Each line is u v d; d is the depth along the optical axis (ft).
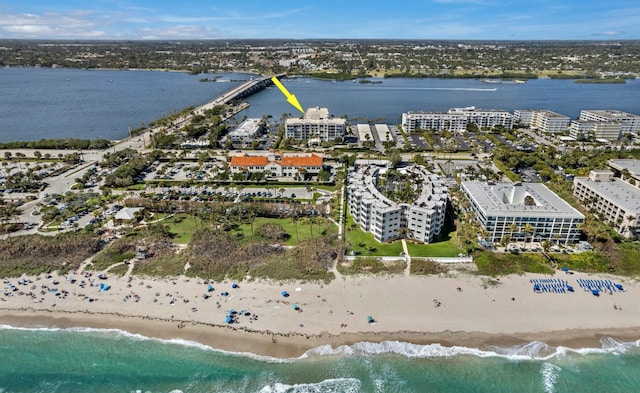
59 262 517.55
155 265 511.81
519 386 355.56
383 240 564.71
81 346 400.47
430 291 465.06
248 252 532.32
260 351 391.24
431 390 353.10
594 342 398.42
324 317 428.15
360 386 356.79
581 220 544.62
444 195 605.73
